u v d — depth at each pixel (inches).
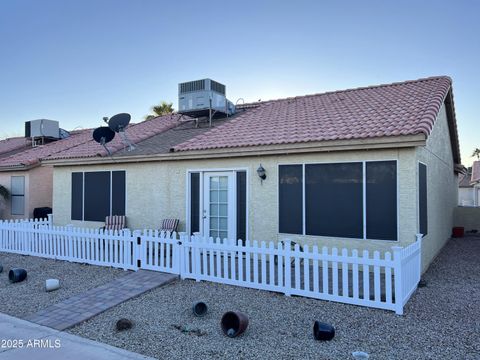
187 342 204.5
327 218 367.6
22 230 453.4
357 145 342.3
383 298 269.9
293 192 386.6
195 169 454.0
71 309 258.8
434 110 371.6
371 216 346.9
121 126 531.8
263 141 396.8
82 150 573.3
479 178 1212.5
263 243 293.0
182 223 464.4
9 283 329.7
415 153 329.7
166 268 343.3
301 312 247.8
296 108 530.0
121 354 191.8
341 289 299.4
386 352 189.6
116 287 305.4
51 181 731.4
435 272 369.4
